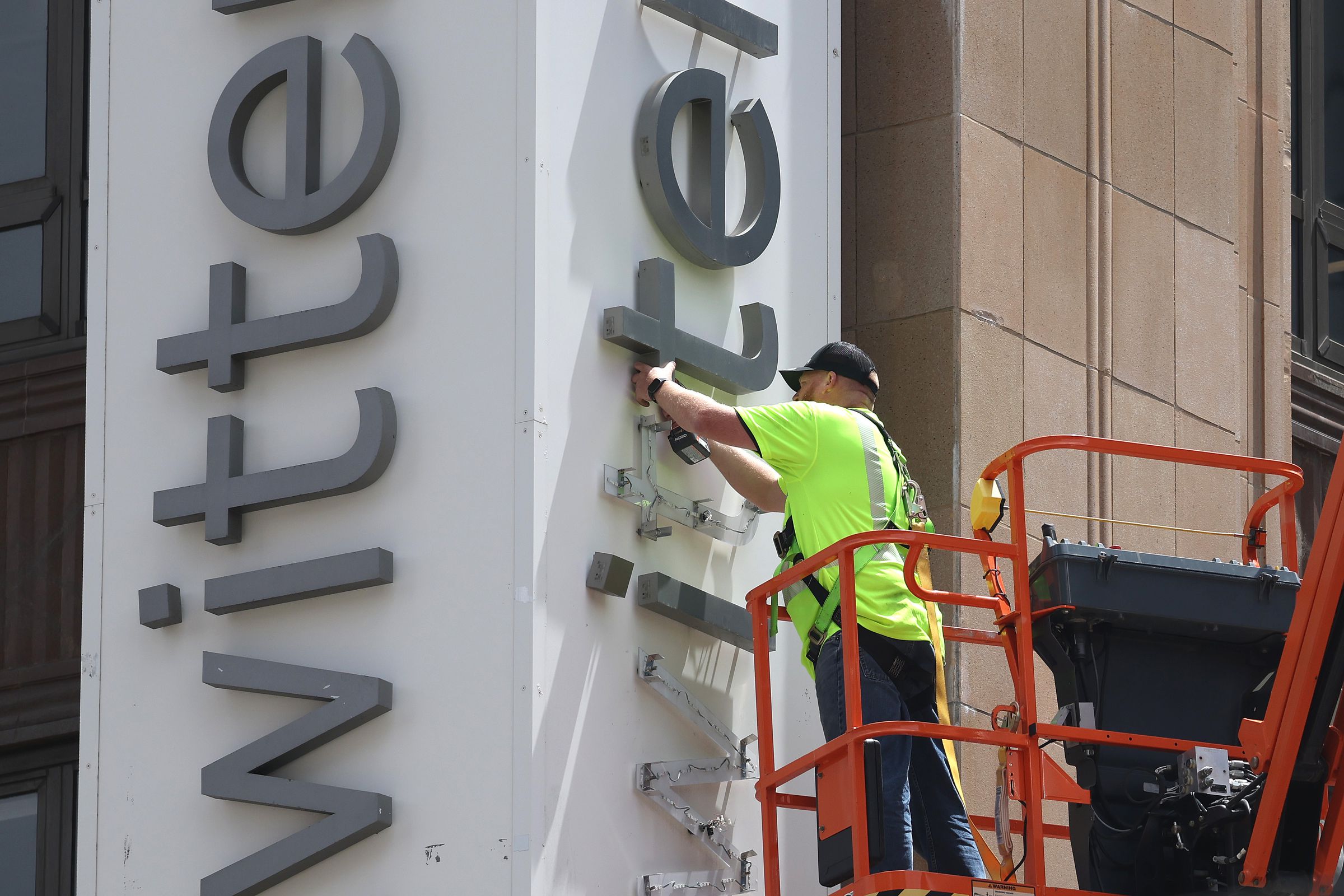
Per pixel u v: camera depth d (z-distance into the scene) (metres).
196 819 21.73
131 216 23.77
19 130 29.17
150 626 22.33
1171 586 19.11
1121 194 29.30
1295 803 18.27
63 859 26.16
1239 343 30.47
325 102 22.77
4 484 27.61
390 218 22.17
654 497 21.95
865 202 27.72
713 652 22.62
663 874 21.25
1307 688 17.91
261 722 21.66
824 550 18.92
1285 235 33.12
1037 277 27.78
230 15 23.62
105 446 23.25
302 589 21.33
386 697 20.80
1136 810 19.14
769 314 23.61
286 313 22.41
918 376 26.69
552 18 22.09
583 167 22.12
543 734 20.27
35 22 29.52
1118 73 29.77
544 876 19.91
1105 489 27.89
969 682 25.48
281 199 22.47
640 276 22.48
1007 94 28.09
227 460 22.09
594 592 21.20
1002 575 20.44
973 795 25.14
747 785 22.80
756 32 24.36
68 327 28.14
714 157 23.47
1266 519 30.84
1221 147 31.02
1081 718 18.88
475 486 21.03
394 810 20.62
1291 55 35.00
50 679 26.70
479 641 20.64
